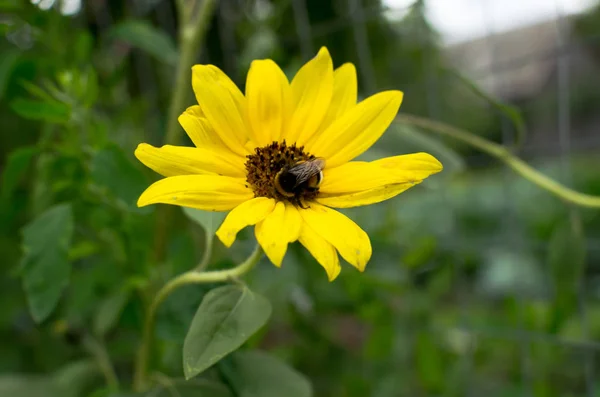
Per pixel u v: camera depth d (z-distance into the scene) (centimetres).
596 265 52
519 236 46
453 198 62
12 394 38
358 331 55
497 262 49
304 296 44
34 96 40
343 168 30
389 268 45
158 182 28
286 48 47
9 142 45
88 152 35
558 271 36
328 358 45
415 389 46
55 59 39
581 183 77
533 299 45
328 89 31
